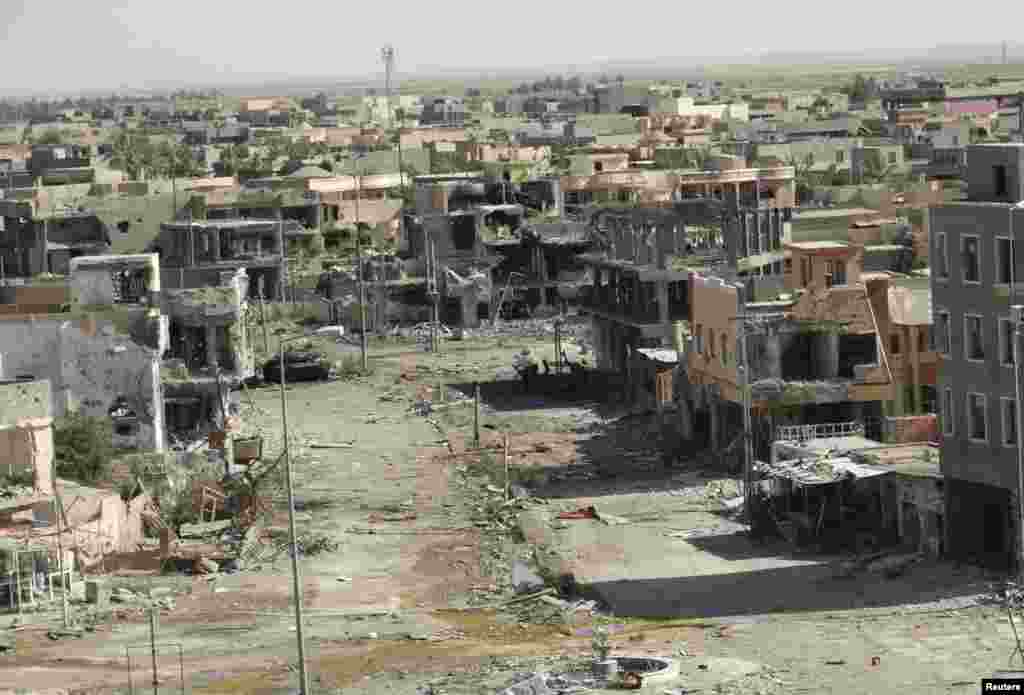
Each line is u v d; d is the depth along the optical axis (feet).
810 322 345.10
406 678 233.76
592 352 525.75
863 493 296.51
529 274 613.93
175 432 383.65
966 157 278.26
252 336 524.93
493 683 227.61
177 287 433.07
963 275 272.51
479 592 278.87
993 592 256.93
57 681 237.45
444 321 611.47
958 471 274.16
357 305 606.55
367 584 285.23
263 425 438.81
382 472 377.30
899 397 345.92
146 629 261.85
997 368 266.98
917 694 216.74
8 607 274.57
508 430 424.05
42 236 648.38
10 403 301.02
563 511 333.21
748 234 508.12
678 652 239.30
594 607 268.21
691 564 288.92
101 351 367.04
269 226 631.97
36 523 292.61
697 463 368.68
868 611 254.47
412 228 640.17
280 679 236.02
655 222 453.17
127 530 309.01
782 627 249.55
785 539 297.94
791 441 326.65
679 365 392.88
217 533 320.70
